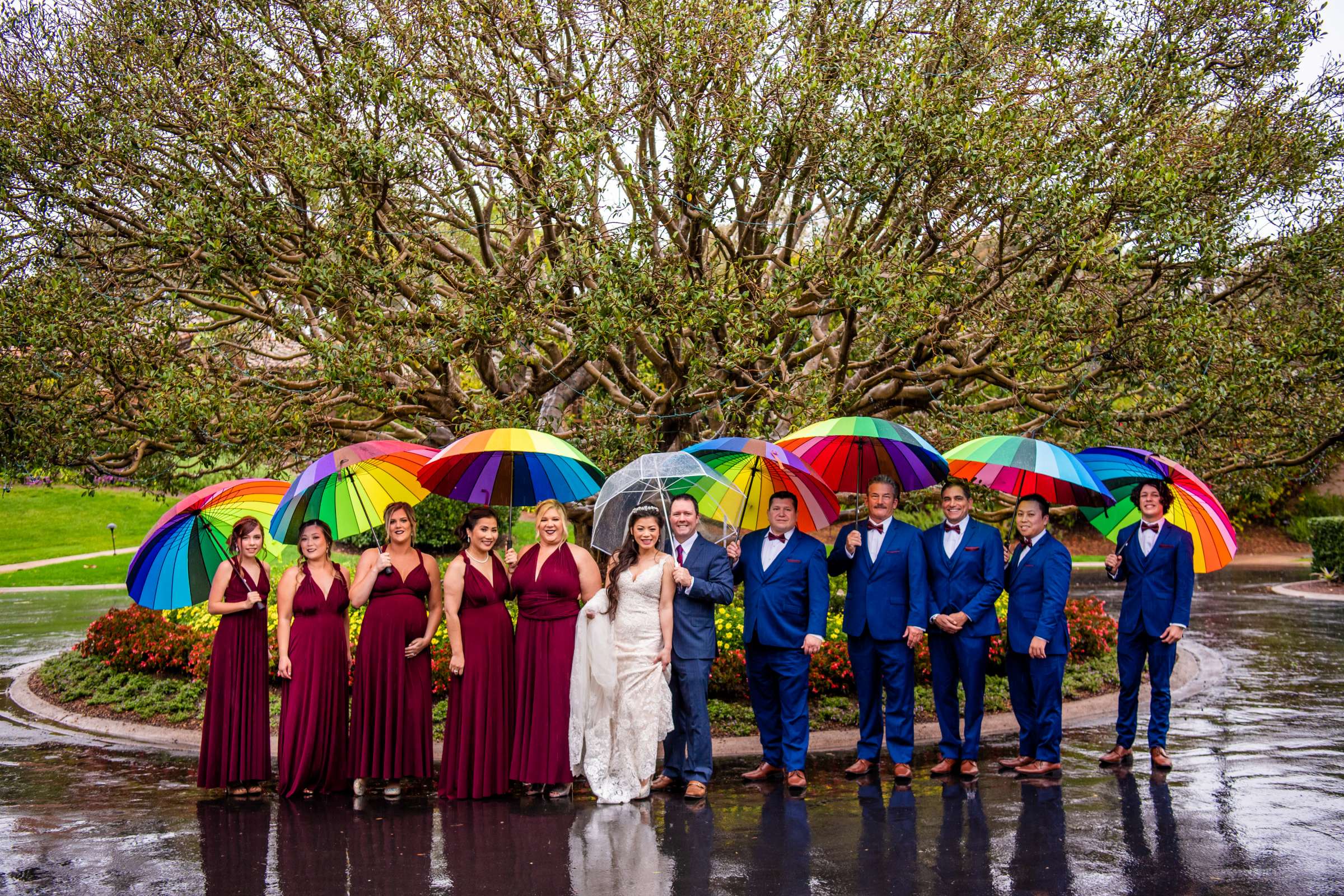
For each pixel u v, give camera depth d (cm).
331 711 632
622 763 611
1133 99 875
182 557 672
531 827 552
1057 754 674
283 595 629
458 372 977
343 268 821
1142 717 879
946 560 673
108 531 3338
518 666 621
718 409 897
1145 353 838
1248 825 543
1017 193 791
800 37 846
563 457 655
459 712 618
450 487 684
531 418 859
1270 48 936
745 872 472
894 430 639
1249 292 979
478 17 847
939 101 770
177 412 799
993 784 643
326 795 631
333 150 784
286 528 626
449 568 620
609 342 800
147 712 897
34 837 542
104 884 462
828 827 547
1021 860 488
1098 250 803
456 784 614
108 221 910
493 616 621
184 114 863
